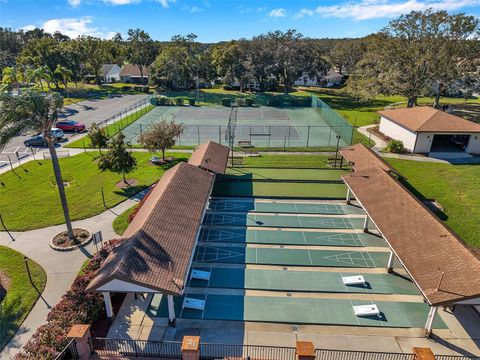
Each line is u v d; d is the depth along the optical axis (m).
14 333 15.73
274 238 23.48
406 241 18.44
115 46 113.06
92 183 31.72
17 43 131.00
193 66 86.44
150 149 35.94
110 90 87.62
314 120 59.00
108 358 13.91
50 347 13.38
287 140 46.19
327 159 38.38
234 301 17.80
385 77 55.44
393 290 18.69
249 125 54.84
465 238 23.52
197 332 15.79
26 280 19.08
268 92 87.31
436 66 52.19
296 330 15.98
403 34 54.66
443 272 15.48
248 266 20.66
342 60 112.38
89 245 22.44
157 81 86.94
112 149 30.33
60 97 20.47
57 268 20.17
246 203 28.38
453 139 43.22
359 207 27.89
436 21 51.94
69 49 84.31
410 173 34.09
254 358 14.27
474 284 14.65
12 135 18.91
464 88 55.38
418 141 39.53
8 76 58.00
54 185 31.19
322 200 29.11
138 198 28.92
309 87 100.88
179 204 21.75
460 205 27.58
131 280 14.88
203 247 22.48
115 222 25.11
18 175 33.56
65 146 42.72
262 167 36.00
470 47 51.16
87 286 16.12
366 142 44.56
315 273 20.03
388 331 15.95
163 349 14.46
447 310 17.16
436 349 15.01
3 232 23.86
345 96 84.31
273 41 84.12
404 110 45.16
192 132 50.19
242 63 84.25
